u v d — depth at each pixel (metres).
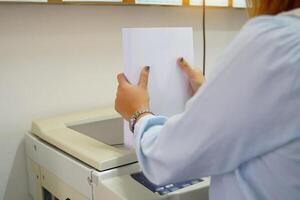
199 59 1.50
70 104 1.18
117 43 1.25
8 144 1.07
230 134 0.47
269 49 0.44
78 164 0.75
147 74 0.71
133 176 0.70
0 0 0.96
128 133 0.79
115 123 1.05
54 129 0.96
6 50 1.03
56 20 1.11
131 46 0.71
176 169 0.52
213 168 0.50
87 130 1.01
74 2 1.09
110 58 1.25
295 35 0.44
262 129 0.45
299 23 0.46
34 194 1.05
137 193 0.63
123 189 0.65
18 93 1.07
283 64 0.43
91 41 1.19
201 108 0.48
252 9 0.53
